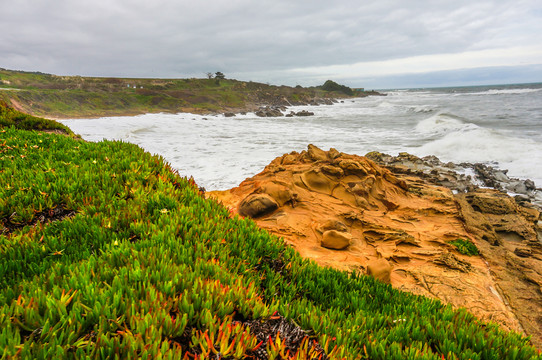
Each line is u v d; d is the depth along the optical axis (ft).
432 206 45.14
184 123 187.32
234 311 8.50
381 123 173.68
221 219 15.29
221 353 6.63
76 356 5.70
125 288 7.87
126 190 16.47
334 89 635.25
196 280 8.41
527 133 108.78
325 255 29.71
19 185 15.93
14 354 5.38
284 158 57.67
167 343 6.14
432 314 13.34
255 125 180.55
